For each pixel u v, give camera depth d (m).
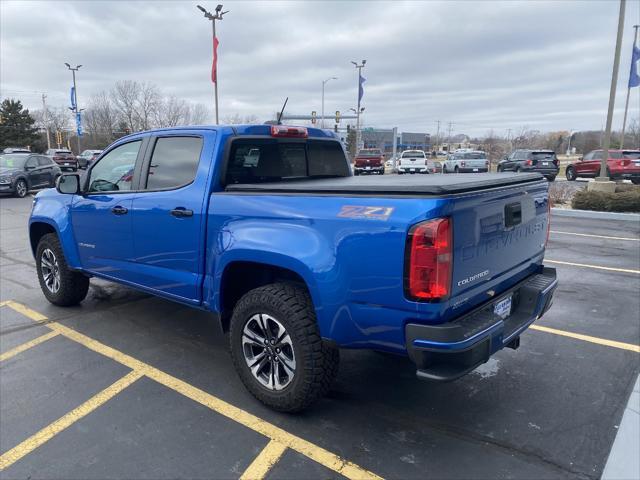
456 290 2.64
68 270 5.12
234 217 3.34
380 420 3.21
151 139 4.08
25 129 64.94
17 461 2.79
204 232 3.54
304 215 2.95
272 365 3.23
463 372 2.57
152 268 4.06
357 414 3.28
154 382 3.73
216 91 30.05
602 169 15.48
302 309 3.03
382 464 2.77
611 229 10.91
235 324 3.36
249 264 3.29
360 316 2.75
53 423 3.17
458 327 2.53
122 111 64.06
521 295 3.40
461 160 28.58
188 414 3.28
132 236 4.16
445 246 2.51
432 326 2.54
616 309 5.31
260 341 3.27
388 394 3.56
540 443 2.94
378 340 2.75
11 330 4.75
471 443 2.95
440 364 2.61
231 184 3.60
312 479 2.65
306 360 3.02
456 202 2.56
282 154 4.08
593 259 7.76
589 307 5.37
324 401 3.46
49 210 5.14
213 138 3.62
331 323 2.85
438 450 2.89
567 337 4.55
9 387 3.64
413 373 3.90
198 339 4.55
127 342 4.48
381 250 2.62
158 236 3.91
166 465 2.76
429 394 3.55
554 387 3.62
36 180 19.20
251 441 2.98
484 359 2.70
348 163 4.88
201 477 2.66
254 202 3.24
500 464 2.75
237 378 3.80
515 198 3.17
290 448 2.91
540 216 3.63
